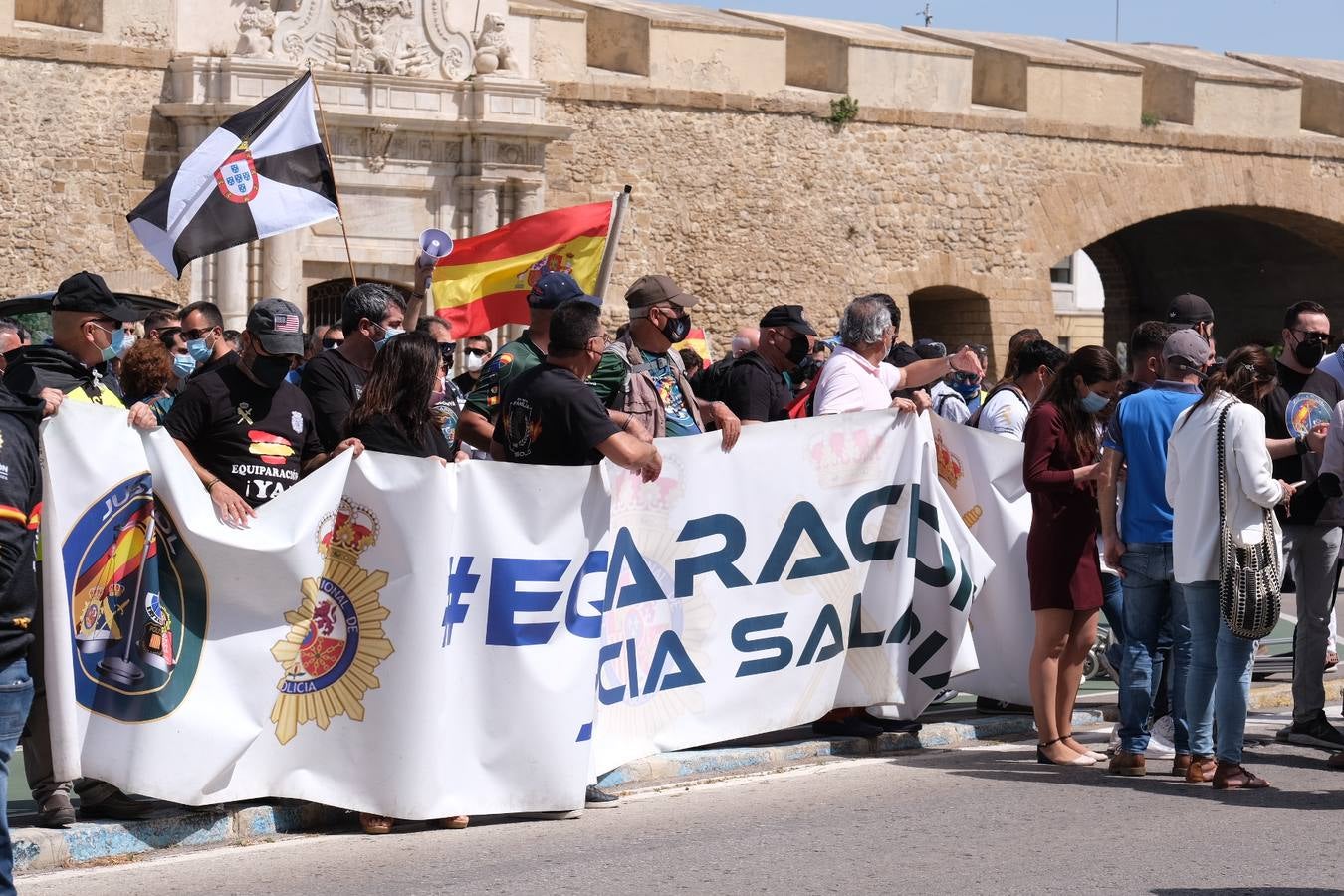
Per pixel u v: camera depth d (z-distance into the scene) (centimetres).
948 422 895
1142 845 657
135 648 627
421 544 664
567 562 696
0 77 1997
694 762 788
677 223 2445
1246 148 2880
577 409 690
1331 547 860
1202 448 747
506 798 686
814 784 772
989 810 716
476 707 682
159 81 2094
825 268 2561
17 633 509
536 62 2333
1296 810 721
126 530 625
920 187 2634
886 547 845
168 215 893
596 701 717
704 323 2472
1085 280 4359
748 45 2495
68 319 645
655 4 2684
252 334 680
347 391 751
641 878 602
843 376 842
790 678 814
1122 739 799
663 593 762
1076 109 2756
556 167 2347
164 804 664
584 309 702
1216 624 762
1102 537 859
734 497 786
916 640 859
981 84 2761
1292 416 857
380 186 2159
